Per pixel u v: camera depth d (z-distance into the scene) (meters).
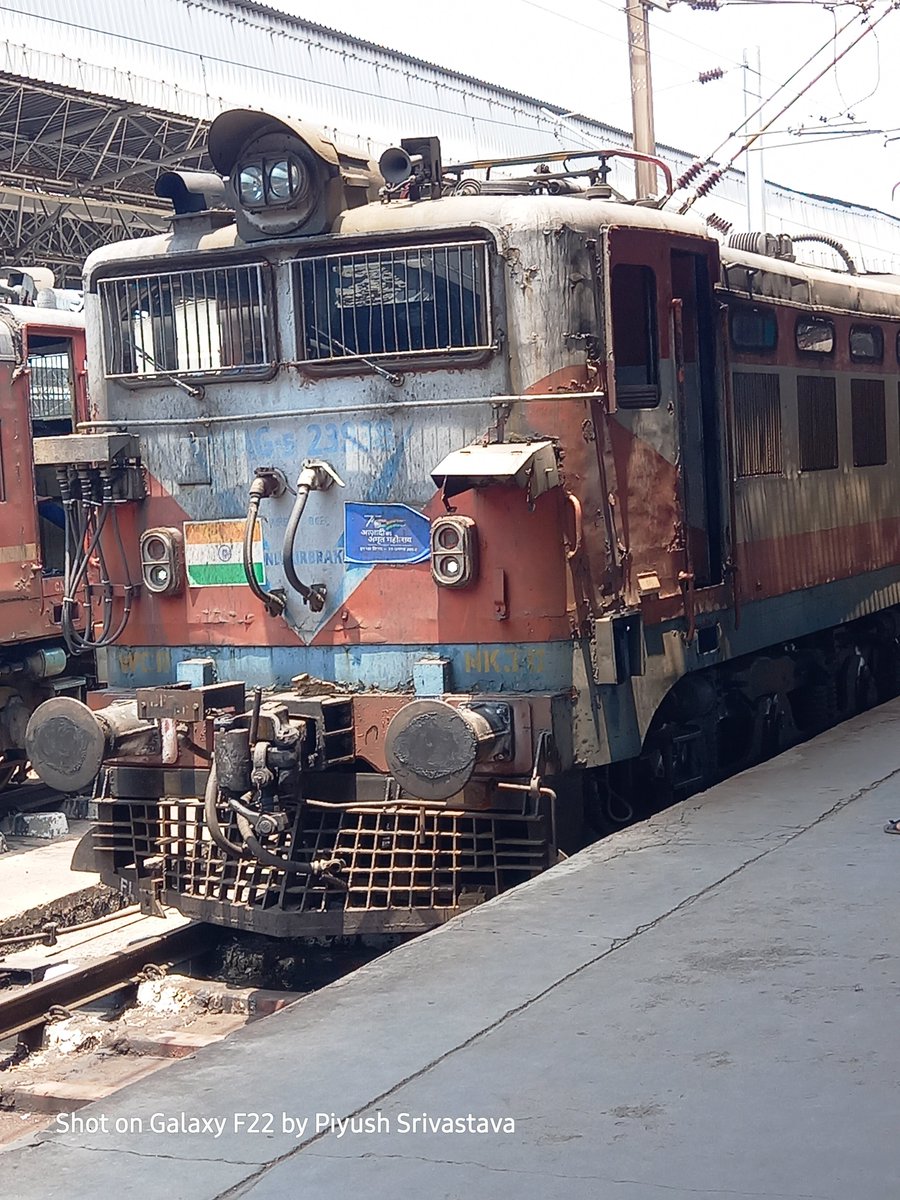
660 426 7.42
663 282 7.46
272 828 6.64
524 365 6.67
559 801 6.84
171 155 18.34
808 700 10.62
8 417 11.20
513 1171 3.46
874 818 6.74
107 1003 7.23
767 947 4.98
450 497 6.55
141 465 7.52
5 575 11.12
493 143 24.98
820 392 10.09
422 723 6.31
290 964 7.52
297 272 7.06
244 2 19.84
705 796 7.39
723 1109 3.73
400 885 6.85
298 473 7.13
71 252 21.02
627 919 5.40
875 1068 3.93
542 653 6.66
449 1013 4.55
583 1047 4.19
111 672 7.75
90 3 17.11
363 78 22.05
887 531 11.45
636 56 16.36
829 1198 3.25
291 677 7.20
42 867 9.59
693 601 7.74
